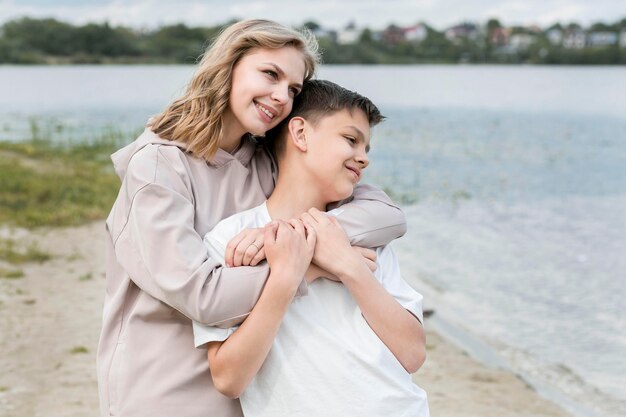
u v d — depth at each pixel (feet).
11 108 121.60
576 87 219.41
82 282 23.98
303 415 6.86
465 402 16.98
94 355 17.93
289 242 6.84
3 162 49.14
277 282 6.72
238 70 7.51
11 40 343.67
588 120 109.91
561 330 22.84
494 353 20.65
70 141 65.57
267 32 7.43
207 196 7.62
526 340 21.83
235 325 6.89
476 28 458.50
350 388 6.81
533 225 39.63
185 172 7.45
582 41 448.24
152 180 7.21
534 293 26.86
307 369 6.86
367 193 7.90
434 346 20.92
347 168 7.48
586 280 28.91
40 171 46.14
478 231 37.52
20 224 32.01
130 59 347.36
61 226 32.14
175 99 7.82
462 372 18.99
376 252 7.60
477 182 53.16
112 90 176.24
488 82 245.65
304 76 7.80
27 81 213.87
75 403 15.28
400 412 6.88
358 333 7.07
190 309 6.79
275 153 7.93
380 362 6.88
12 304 21.43
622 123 105.09
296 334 6.95
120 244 7.35
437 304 25.08
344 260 7.02
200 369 7.23
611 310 25.09
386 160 63.36
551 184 53.36
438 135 86.17
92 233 31.09
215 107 7.51
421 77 272.10
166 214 7.06
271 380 6.94
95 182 43.06
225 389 6.85
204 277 6.76
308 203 7.63
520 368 19.58
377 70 344.90
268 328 6.70
